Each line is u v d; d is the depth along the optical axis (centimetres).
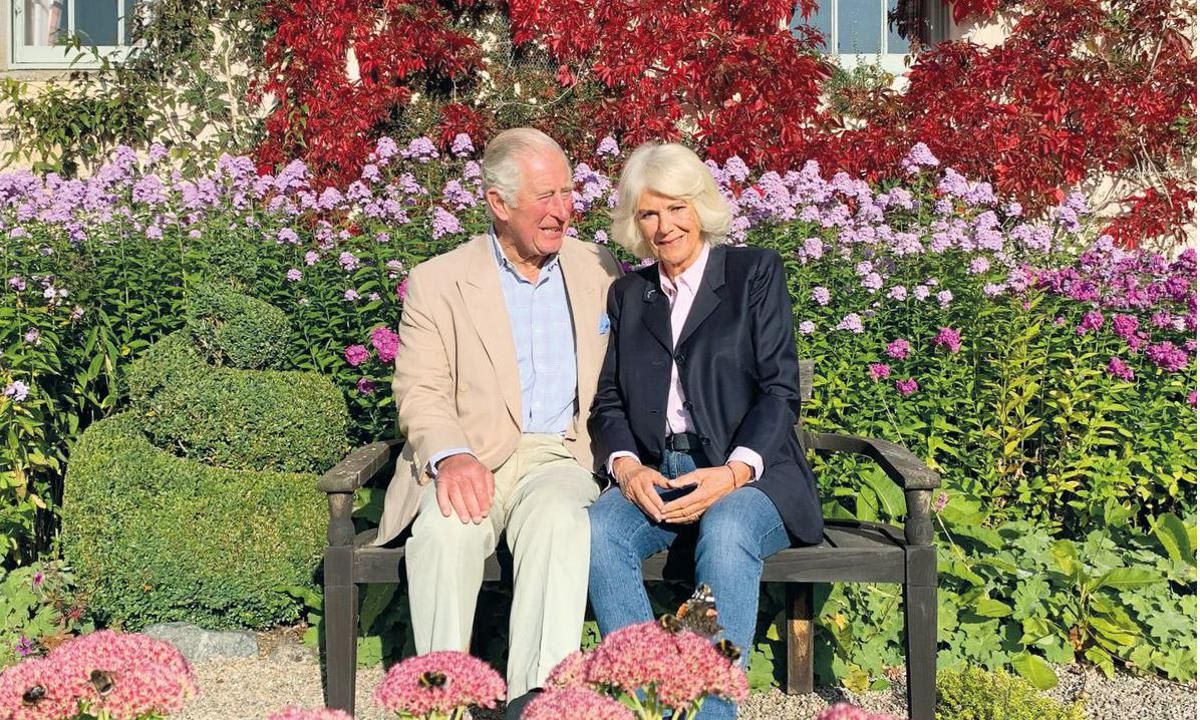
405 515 291
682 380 296
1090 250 512
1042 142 660
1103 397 426
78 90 725
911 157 538
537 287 313
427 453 287
